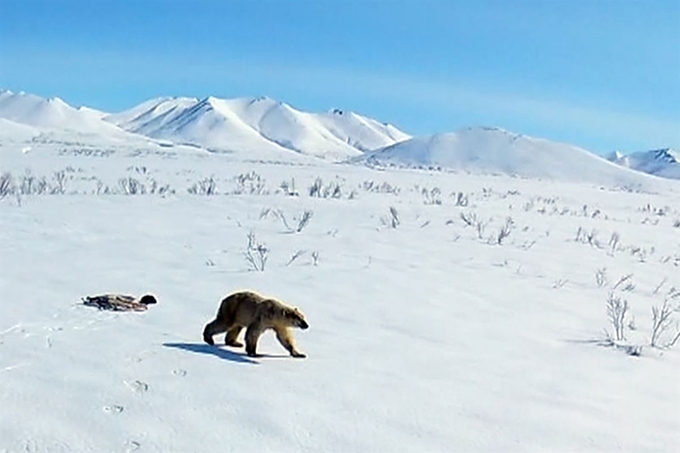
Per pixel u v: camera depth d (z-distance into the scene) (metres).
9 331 6.66
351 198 25.81
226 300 6.82
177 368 5.89
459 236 17.11
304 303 8.96
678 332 8.93
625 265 14.82
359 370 6.25
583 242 18.03
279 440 4.67
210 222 16.77
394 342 7.38
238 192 25.53
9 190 21.58
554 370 6.77
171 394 5.29
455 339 7.70
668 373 6.99
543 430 5.16
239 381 5.68
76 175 32.50
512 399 5.79
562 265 14.09
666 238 21.44
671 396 6.23
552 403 5.78
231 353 6.51
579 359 7.27
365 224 18.17
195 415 4.96
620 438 5.11
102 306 7.84
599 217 27.09
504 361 6.95
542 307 9.92
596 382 6.48
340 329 7.79
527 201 33.06
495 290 10.90
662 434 5.24
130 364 5.90
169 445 4.50
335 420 5.04
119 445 4.46
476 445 4.82
